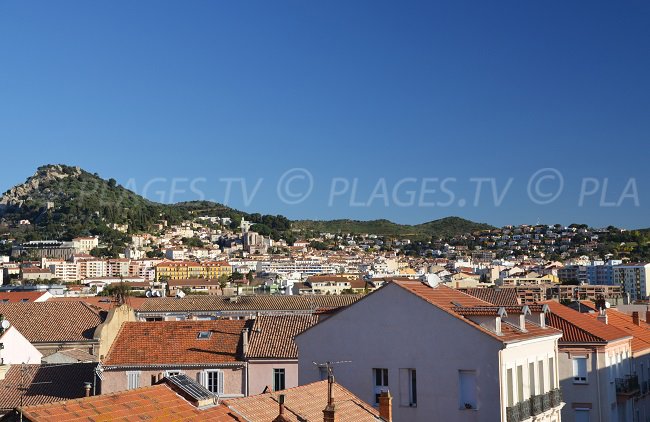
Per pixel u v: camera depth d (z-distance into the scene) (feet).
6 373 218.79
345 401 120.16
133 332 237.45
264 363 220.43
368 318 154.20
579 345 195.52
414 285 159.63
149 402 94.79
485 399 142.72
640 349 228.02
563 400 195.31
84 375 221.25
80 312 307.37
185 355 225.56
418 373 148.46
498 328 147.95
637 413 219.82
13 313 300.20
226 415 99.81
